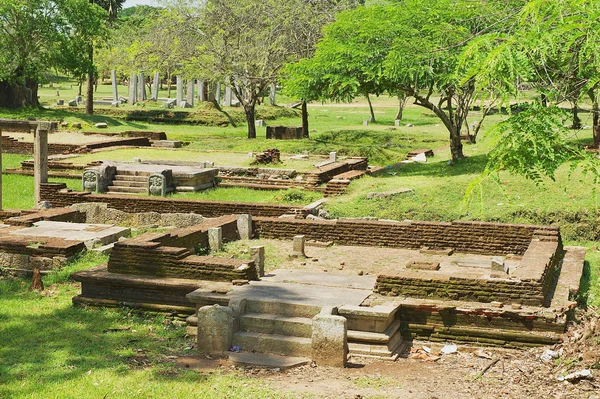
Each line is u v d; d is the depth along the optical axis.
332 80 28.88
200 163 30.92
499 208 21.27
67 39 51.53
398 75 25.77
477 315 11.52
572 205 20.61
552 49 7.14
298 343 11.09
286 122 59.19
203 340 11.28
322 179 28.00
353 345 11.18
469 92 29.91
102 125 51.19
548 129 7.32
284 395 9.27
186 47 43.97
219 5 42.84
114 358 10.66
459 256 16.95
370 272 15.25
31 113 52.44
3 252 16.12
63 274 15.36
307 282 13.66
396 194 23.62
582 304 13.16
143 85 65.81
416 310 11.79
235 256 16.52
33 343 11.25
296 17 42.19
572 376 9.80
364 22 27.69
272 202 25.69
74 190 27.11
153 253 13.47
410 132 48.94
